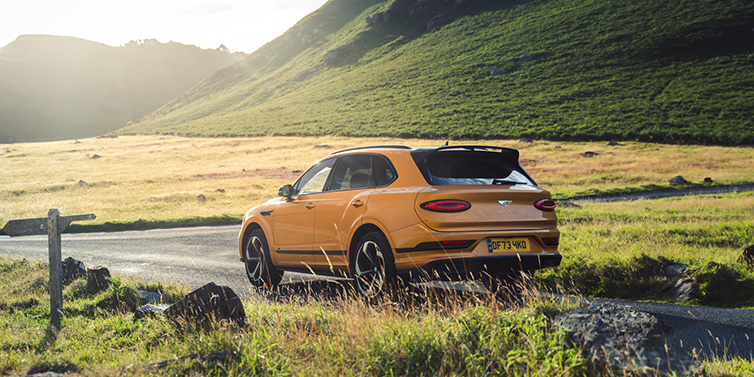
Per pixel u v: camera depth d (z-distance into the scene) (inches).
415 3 6427.2
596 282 279.3
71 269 316.5
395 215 227.5
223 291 188.7
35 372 145.6
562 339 132.8
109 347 172.9
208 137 3521.2
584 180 1370.6
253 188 1401.3
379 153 254.4
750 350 173.2
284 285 312.8
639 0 4475.9
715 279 251.4
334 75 5265.8
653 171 1528.1
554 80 3528.5
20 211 1068.5
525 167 1736.0
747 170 1504.7
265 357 138.2
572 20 4475.9
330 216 262.2
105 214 980.6
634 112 2775.6
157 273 366.6
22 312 235.9
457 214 219.3
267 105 4680.1
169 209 1042.7
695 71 3260.3
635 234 418.9
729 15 3848.4
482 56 4306.1
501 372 126.8
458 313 165.2
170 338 169.0
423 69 4441.4
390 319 163.3
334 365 138.5
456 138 2637.8
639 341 127.7
